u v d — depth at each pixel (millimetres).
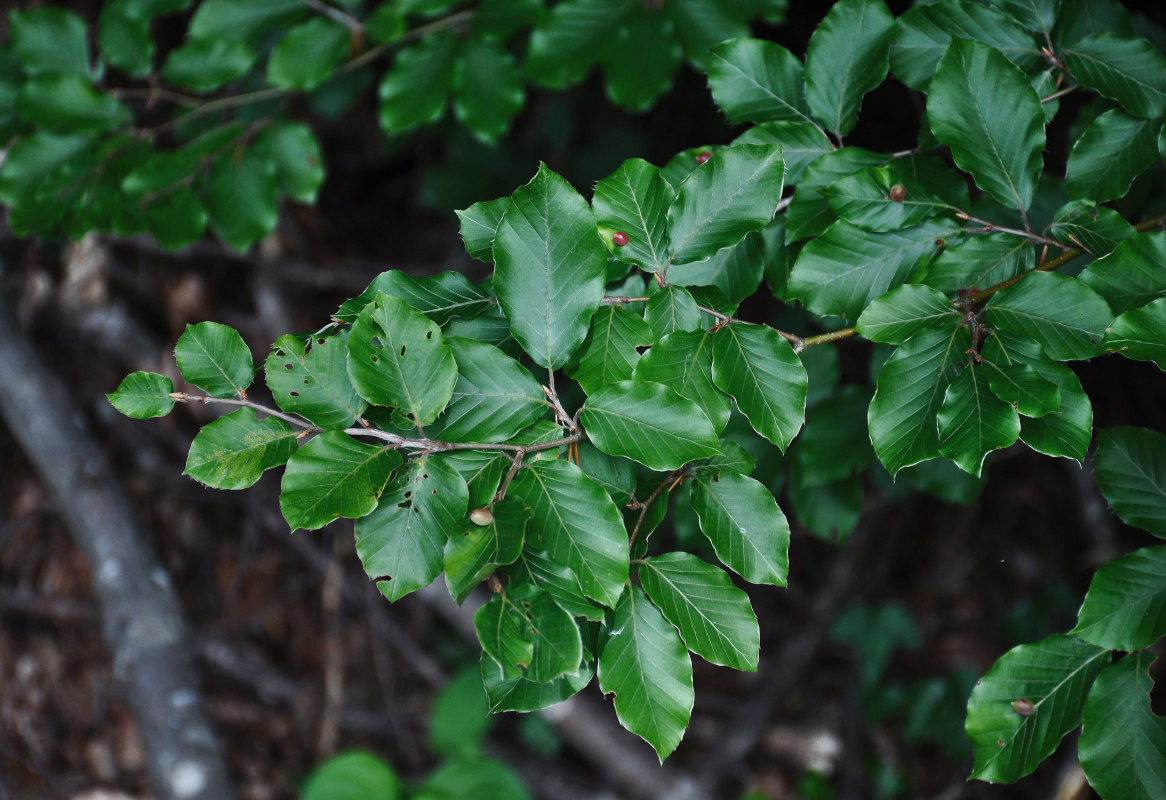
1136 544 2576
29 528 3180
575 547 1438
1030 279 1480
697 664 3148
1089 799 2111
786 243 1552
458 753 2521
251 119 2053
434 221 3561
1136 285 1484
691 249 1488
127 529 2918
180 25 3025
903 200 1522
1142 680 1497
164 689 2730
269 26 1784
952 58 1514
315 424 1453
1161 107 1544
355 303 1491
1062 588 2568
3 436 3268
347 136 3570
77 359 3211
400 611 3162
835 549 3145
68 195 1788
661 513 1486
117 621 2803
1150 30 1632
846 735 2871
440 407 1446
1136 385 2602
